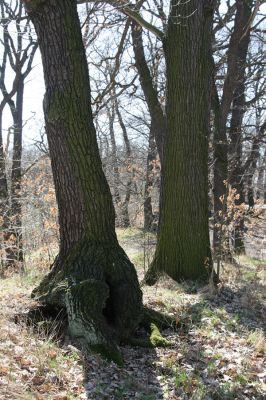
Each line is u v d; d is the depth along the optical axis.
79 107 6.08
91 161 6.19
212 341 6.26
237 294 8.45
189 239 8.89
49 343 5.25
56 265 6.41
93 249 6.17
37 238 12.08
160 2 12.06
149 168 19.17
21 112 16.41
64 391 4.49
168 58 8.92
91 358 5.16
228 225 10.80
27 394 4.17
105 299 5.79
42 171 12.73
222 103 13.39
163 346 5.97
